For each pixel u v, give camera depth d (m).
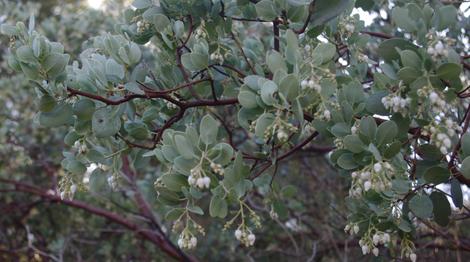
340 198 2.11
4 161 2.26
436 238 1.64
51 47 1.04
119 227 2.58
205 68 1.19
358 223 1.10
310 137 1.15
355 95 1.06
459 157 1.05
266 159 1.19
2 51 2.45
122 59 1.13
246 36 1.63
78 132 1.12
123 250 2.52
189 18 1.24
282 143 1.10
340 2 1.10
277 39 1.22
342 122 1.03
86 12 2.41
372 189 1.01
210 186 0.97
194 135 0.95
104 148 1.17
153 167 2.30
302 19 1.15
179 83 1.26
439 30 1.00
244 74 1.24
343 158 1.00
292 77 0.93
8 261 2.49
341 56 1.34
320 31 1.15
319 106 1.04
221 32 1.29
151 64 1.64
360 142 0.98
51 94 1.03
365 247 1.08
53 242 2.39
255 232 2.16
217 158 0.96
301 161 2.26
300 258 2.08
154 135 1.25
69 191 1.16
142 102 1.25
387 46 1.01
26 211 2.44
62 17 2.42
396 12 1.00
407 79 0.96
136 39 1.25
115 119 1.10
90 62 1.09
